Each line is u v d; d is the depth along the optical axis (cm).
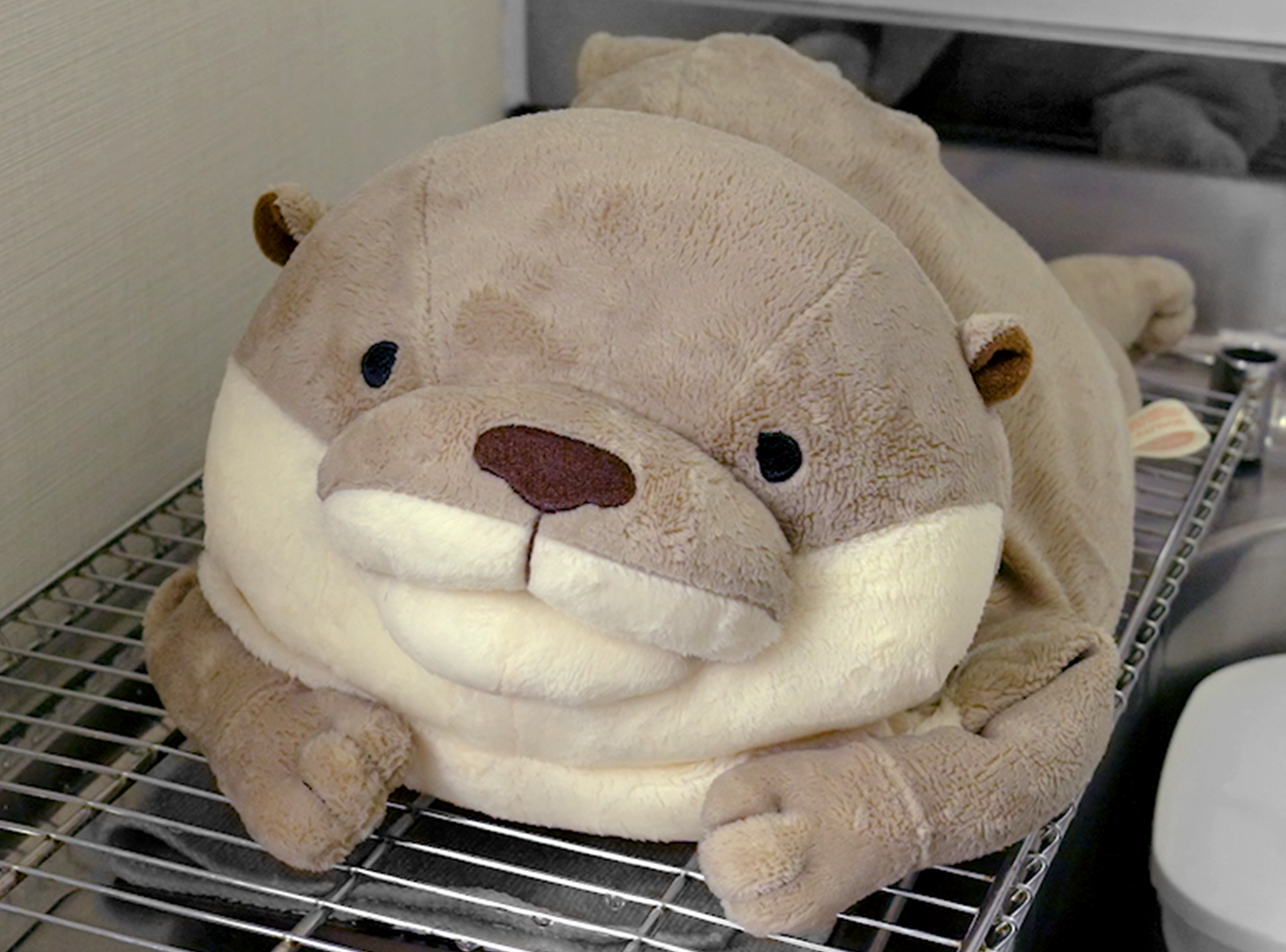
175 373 80
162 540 79
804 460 52
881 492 53
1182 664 93
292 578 57
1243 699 84
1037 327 72
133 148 74
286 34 84
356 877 59
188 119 77
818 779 54
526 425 49
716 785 55
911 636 54
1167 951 78
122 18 71
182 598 66
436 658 51
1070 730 58
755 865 52
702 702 54
